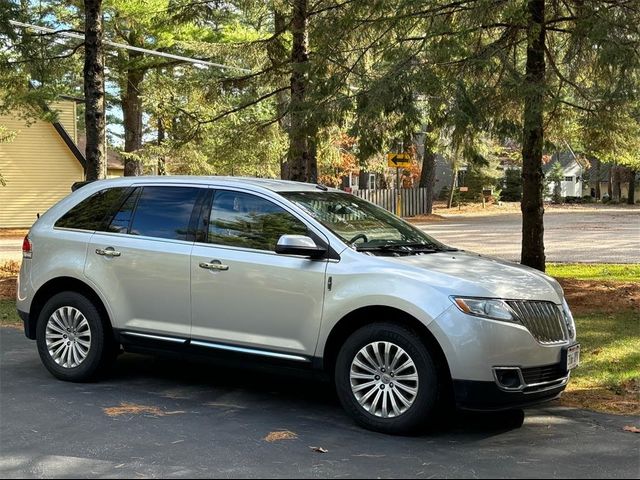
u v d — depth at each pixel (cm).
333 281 546
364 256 548
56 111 1830
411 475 441
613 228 2559
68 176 2964
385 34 996
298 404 604
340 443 501
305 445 496
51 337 680
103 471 446
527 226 1093
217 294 595
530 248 1090
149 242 636
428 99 859
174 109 1756
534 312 520
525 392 504
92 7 1155
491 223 3055
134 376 696
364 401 530
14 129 2788
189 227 626
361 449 488
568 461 469
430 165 3881
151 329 628
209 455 474
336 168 3550
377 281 528
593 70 927
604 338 823
